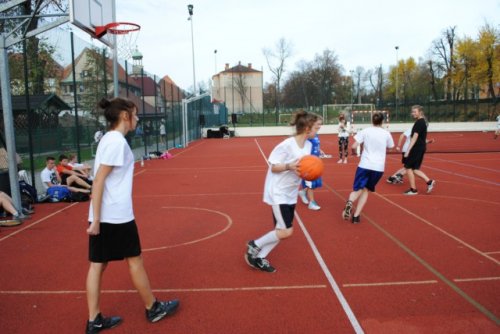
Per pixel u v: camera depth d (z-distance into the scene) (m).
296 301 4.02
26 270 4.95
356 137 6.68
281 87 68.31
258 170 14.19
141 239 6.09
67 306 4.00
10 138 7.56
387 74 76.19
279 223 4.48
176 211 7.96
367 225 6.71
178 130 27.94
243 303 3.99
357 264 4.96
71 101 16.81
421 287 4.29
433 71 56.19
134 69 19.31
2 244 6.02
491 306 3.86
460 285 4.33
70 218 7.59
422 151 8.98
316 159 4.30
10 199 7.52
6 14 11.51
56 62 14.59
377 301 3.99
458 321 3.59
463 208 7.83
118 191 3.32
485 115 38.72
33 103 15.04
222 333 3.45
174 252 5.49
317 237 6.07
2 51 7.52
